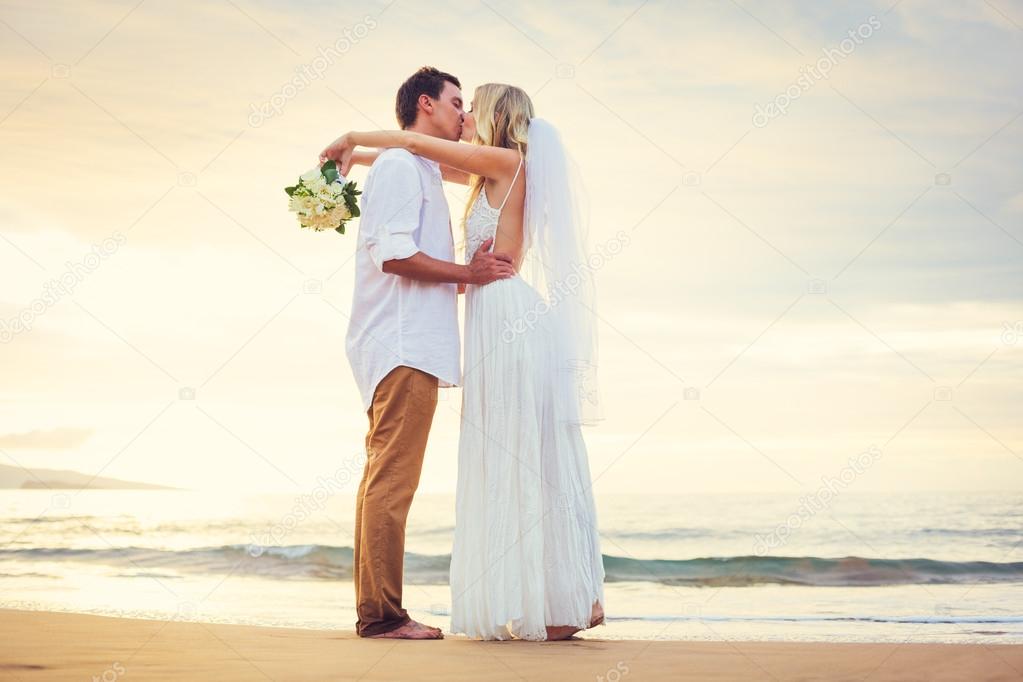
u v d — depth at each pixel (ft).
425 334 10.39
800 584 28.37
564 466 10.43
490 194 10.96
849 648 9.89
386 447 10.25
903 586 27.04
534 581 10.02
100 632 10.70
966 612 20.42
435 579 29.94
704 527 34.50
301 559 30.53
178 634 10.61
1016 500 33.76
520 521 10.13
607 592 26.21
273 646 9.42
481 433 10.41
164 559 29.50
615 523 34.58
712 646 9.95
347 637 10.36
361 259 10.78
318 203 10.80
